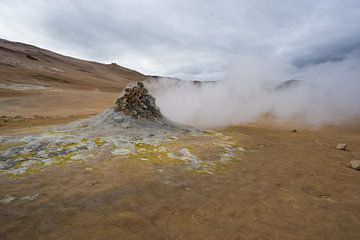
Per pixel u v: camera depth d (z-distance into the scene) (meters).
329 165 6.46
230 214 3.55
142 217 3.34
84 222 3.16
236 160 6.24
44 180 4.38
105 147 6.40
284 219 3.52
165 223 3.24
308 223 3.46
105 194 3.93
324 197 4.41
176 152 6.43
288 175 5.45
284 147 8.28
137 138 7.45
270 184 4.83
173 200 3.88
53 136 7.21
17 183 4.25
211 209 3.67
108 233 2.96
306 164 6.41
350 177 5.59
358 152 8.09
